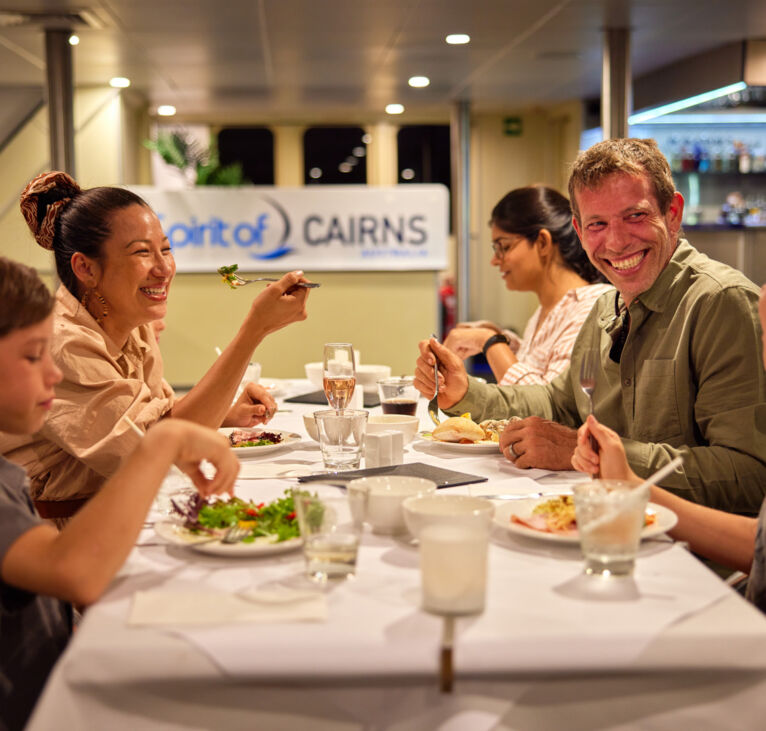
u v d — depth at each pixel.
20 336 1.10
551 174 9.32
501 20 5.58
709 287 1.73
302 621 0.98
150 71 7.04
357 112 9.08
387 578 1.13
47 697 0.91
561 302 2.71
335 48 6.27
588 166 1.83
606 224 1.81
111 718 0.92
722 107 7.35
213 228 5.55
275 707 0.94
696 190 7.79
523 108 9.02
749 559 1.34
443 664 0.91
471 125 9.23
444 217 5.65
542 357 2.70
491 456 1.91
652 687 0.95
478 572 1.00
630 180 1.78
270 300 1.88
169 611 1.00
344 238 5.65
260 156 9.43
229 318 5.60
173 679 0.92
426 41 6.11
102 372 1.71
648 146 1.84
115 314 1.87
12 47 6.20
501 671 0.92
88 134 7.69
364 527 1.38
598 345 2.07
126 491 1.09
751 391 1.64
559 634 0.94
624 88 5.95
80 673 0.91
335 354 2.03
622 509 1.12
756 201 7.80
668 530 1.31
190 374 5.62
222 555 1.22
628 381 1.88
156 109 8.77
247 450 1.90
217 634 0.95
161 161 8.82
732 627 0.96
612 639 0.94
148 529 1.36
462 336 2.97
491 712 0.94
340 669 0.92
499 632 0.95
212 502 1.33
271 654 0.92
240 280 2.04
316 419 1.80
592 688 0.95
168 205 5.52
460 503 1.25
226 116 9.18
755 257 7.61
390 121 9.34
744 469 1.59
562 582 1.11
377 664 0.92
